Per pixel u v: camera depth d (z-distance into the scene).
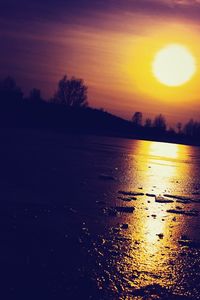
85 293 8.46
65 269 9.46
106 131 102.38
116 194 19.39
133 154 46.94
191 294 8.94
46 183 20.05
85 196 17.89
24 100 93.88
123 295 8.59
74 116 98.50
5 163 25.81
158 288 9.07
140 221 14.50
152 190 22.38
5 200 15.38
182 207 18.16
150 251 11.31
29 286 8.50
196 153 72.62
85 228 12.72
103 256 10.50
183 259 10.94
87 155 37.72
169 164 40.91
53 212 14.27
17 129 69.06
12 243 10.71
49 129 82.50
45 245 10.81
